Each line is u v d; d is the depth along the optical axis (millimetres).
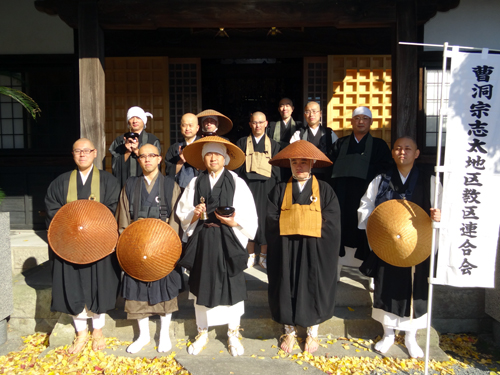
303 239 2902
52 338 3205
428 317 2734
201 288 2836
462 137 2684
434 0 4258
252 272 3961
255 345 3164
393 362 2936
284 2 4062
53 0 4434
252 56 5934
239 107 7785
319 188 3023
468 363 3100
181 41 5887
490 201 2688
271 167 3982
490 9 5062
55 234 2859
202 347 3072
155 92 5980
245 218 2887
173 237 2816
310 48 5852
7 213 3393
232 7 4074
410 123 4055
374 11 4055
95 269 2953
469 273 2723
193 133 3680
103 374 2822
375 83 5773
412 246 2754
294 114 7594
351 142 3648
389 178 3021
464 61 2662
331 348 3105
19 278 3824
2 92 3838
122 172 3740
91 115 4113
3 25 5316
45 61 5305
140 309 2928
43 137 5465
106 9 4086
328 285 2918
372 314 3141
